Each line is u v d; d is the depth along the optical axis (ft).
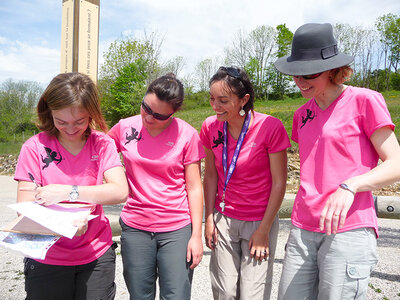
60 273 5.03
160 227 6.00
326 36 5.24
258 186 6.66
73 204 4.87
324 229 5.25
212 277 7.14
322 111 5.57
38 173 5.12
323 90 5.42
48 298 5.03
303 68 5.19
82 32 14.34
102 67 100.32
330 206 4.70
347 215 5.09
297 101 138.51
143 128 6.27
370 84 141.79
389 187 26.07
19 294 9.69
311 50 5.28
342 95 5.36
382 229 16.47
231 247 6.85
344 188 4.65
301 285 5.54
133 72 94.17
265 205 6.68
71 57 14.30
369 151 5.21
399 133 39.93
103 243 5.41
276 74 165.37
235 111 6.29
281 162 6.48
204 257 12.52
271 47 164.66
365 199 5.16
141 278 6.12
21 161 5.07
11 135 140.05
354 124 5.16
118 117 95.71
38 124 5.15
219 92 6.08
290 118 63.77
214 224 7.15
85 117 4.83
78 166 5.23
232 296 6.81
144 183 6.09
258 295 6.59
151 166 6.01
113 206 20.30
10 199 25.75
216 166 7.13
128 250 6.16
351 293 5.03
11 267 11.81
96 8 14.88
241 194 6.70
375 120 4.92
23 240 4.24
